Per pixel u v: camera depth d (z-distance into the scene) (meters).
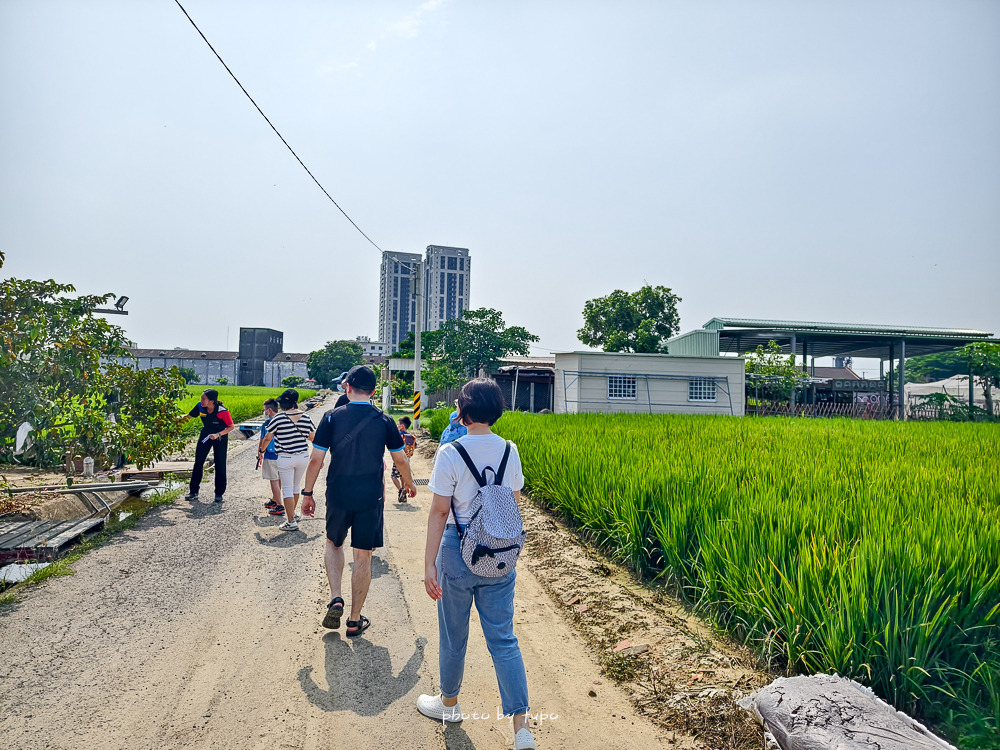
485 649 4.47
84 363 7.86
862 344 39.44
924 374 73.44
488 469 3.13
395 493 10.64
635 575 6.00
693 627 4.73
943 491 6.41
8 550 6.08
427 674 3.99
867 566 3.94
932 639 3.44
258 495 9.94
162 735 3.19
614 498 6.62
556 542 7.00
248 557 6.45
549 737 3.32
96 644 4.25
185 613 4.87
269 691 3.70
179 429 9.82
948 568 3.86
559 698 3.77
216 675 3.87
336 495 4.49
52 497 7.92
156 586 5.46
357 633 4.55
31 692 3.56
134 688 3.67
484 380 3.27
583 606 5.23
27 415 7.29
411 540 7.40
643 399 32.34
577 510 7.39
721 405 32.75
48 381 7.52
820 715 2.92
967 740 3.12
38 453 7.62
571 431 14.14
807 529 4.96
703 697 3.53
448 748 3.19
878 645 3.46
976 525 4.80
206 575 5.82
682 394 32.59
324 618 4.54
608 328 48.94
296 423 7.66
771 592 4.19
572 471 8.18
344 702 3.60
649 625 4.64
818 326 36.62
